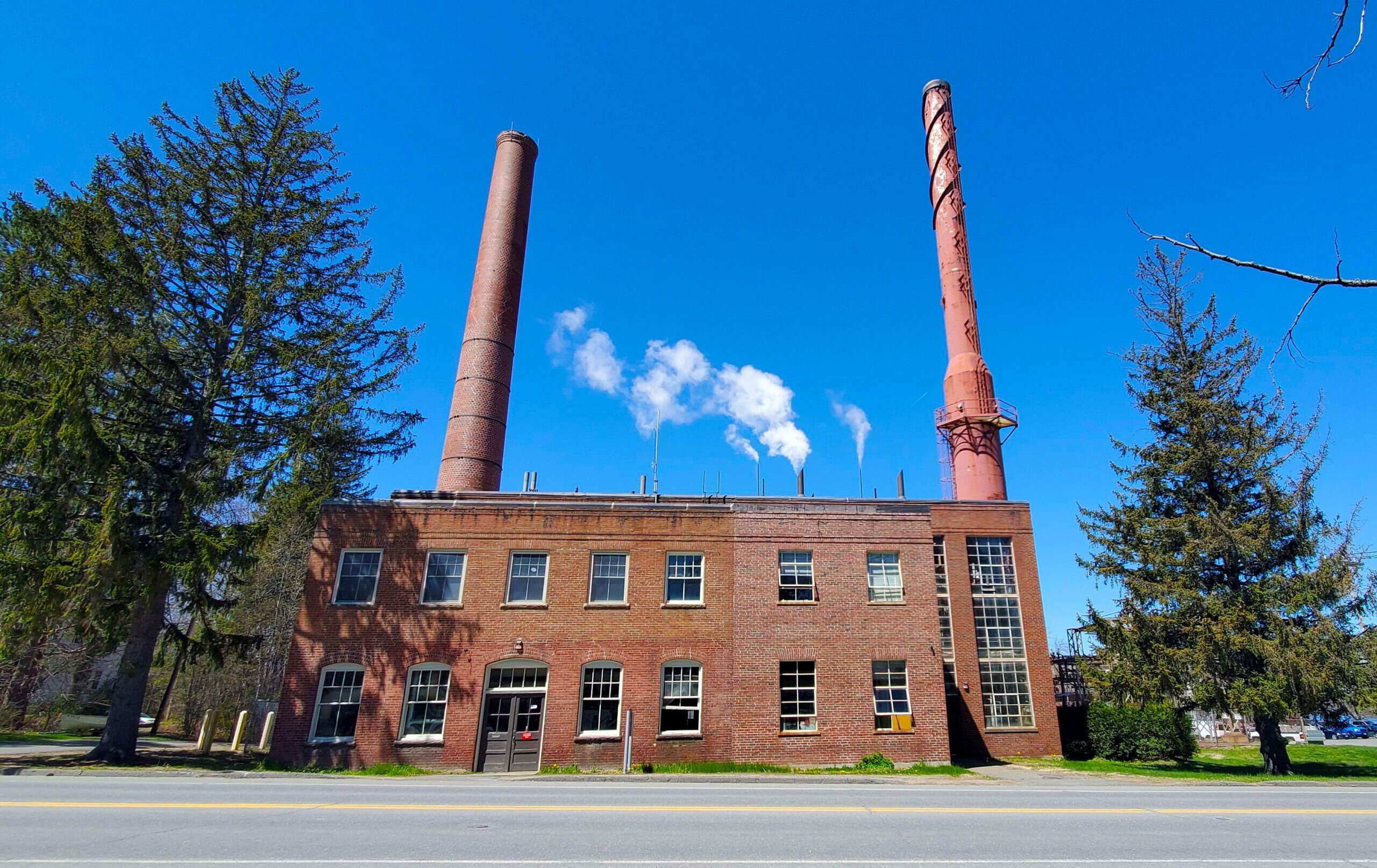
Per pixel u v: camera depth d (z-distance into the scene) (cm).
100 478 2053
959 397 3841
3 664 2819
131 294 2256
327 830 916
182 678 3741
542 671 2230
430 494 3023
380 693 2167
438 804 1190
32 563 1902
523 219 4494
